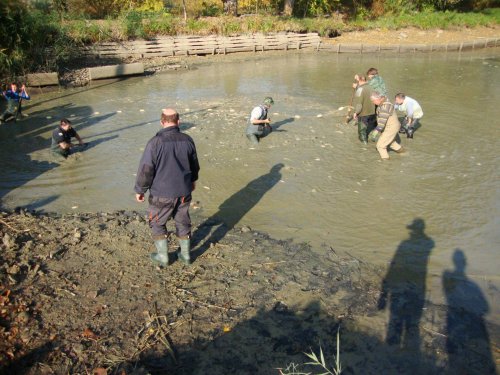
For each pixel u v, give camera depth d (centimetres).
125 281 491
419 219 645
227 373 379
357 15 2778
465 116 1152
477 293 490
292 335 422
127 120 1111
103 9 2275
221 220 637
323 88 1491
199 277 503
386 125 842
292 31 2381
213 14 2570
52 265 513
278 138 972
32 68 1513
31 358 382
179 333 420
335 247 573
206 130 1022
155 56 2009
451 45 2366
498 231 615
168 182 471
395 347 411
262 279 502
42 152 896
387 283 504
